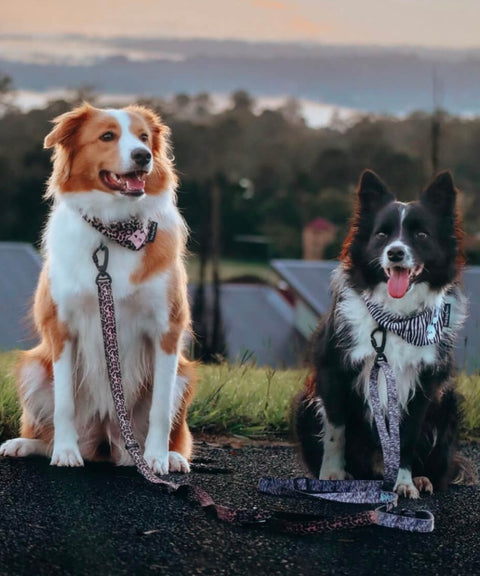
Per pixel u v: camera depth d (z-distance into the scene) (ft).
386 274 14.16
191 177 145.69
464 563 10.84
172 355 14.88
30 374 15.33
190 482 14.38
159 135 15.17
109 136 14.30
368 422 14.93
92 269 14.29
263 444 18.08
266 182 147.54
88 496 12.73
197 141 144.46
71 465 14.43
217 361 26.81
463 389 22.33
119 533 11.18
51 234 14.70
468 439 19.67
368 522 11.89
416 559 10.89
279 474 15.47
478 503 14.06
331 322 14.85
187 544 10.93
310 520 12.31
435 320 14.34
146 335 15.06
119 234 14.21
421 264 14.19
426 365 14.34
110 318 14.24
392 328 14.12
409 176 122.62
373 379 14.25
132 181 14.08
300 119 145.28
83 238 14.26
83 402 15.30
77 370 15.06
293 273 97.81
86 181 14.33
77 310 14.51
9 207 129.18
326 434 14.94
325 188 145.28
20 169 128.57
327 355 14.82
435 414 15.06
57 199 14.73
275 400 20.61
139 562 10.22
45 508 12.05
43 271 15.14
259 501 13.39
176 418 15.69
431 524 11.97
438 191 14.79
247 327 104.17
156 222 14.61
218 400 19.89
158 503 12.53
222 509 11.93
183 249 15.42
